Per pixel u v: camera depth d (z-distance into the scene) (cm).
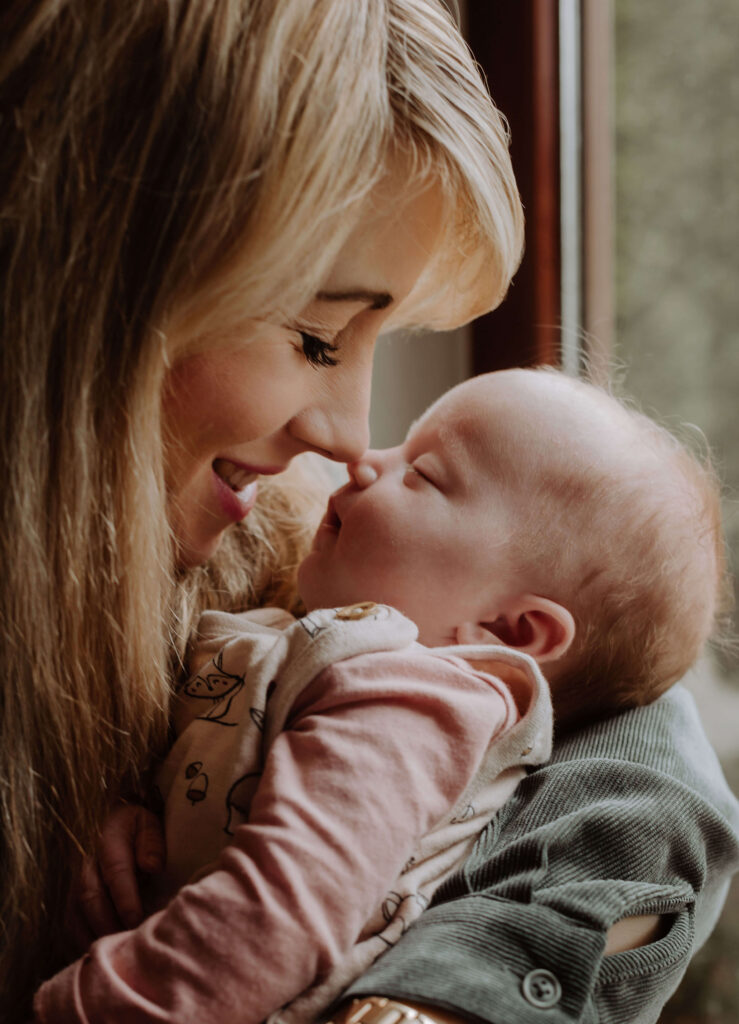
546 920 55
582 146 120
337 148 55
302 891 54
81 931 67
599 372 112
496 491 79
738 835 69
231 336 60
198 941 53
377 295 65
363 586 79
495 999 51
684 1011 128
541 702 68
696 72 125
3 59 53
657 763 70
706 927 75
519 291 121
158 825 69
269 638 72
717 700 127
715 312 131
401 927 59
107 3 53
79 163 54
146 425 61
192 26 53
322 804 58
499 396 82
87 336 58
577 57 117
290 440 70
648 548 78
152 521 64
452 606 78
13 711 63
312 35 55
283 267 57
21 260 56
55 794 65
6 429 59
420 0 64
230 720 67
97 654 66
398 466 82
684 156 128
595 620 78
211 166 54
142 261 57
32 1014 62
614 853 61
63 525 61
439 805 60
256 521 92
